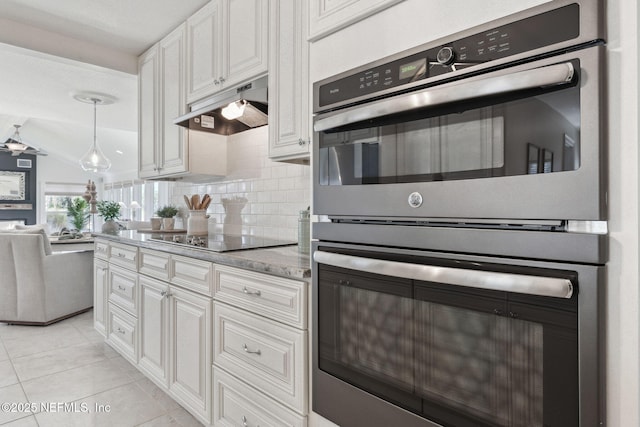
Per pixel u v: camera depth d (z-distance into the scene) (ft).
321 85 4.02
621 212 2.25
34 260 11.38
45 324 11.64
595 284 2.31
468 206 2.86
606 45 2.30
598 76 2.29
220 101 6.73
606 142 2.29
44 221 30.22
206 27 7.48
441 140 3.01
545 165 2.49
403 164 3.27
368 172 3.55
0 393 7.29
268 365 4.76
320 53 4.09
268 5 6.11
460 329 2.95
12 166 28.96
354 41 3.74
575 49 2.40
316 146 4.07
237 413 5.24
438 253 3.08
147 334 7.45
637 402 2.22
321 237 4.03
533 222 2.55
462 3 2.94
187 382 6.26
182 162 8.41
